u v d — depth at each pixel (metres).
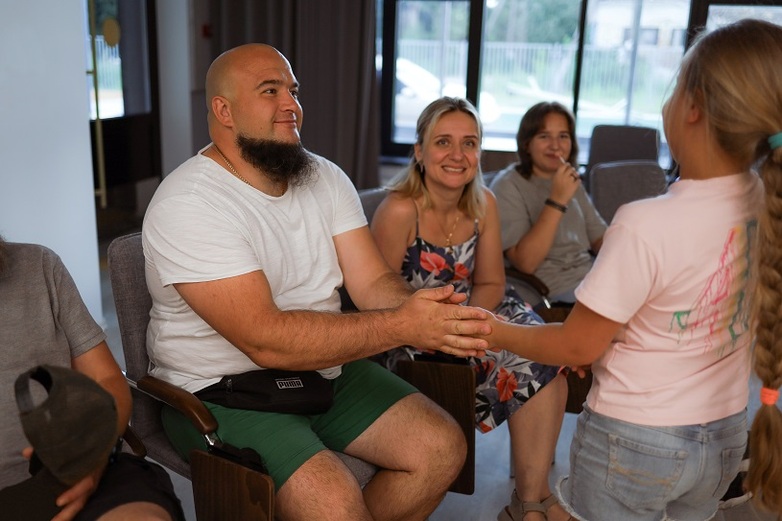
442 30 5.56
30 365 1.49
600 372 1.36
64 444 1.17
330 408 1.80
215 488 1.57
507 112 5.64
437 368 1.97
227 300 1.61
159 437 1.83
